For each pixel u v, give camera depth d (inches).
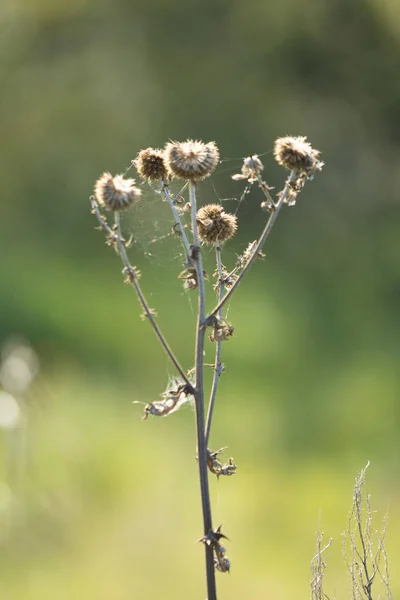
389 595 144.3
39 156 863.7
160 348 561.9
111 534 348.2
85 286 652.1
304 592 309.4
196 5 964.6
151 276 651.5
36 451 390.6
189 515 367.9
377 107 917.2
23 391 396.2
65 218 807.7
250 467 424.2
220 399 505.4
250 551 343.0
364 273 724.7
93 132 876.0
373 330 615.2
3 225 801.6
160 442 437.1
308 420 476.7
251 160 131.0
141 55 936.3
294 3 957.8
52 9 986.7
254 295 657.0
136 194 129.3
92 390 497.7
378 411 481.7
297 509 377.7
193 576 321.1
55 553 334.6
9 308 592.4
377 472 414.0
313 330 612.7
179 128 879.1
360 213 832.9
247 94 899.4
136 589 311.7
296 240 772.6
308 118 894.4
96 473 393.1
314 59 935.0
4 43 960.9
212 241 143.6
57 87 920.9
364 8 952.9
